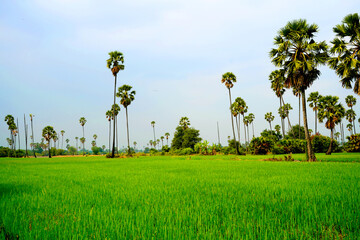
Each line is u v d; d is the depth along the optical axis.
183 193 5.75
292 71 21.61
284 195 5.03
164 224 3.21
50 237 2.83
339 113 35.56
